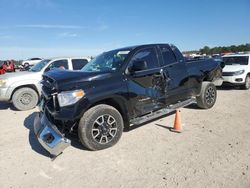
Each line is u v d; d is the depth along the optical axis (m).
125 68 4.67
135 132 5.16
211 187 3.04
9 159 4.20
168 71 5.43
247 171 3.37
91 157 4.09
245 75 10.70
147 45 5.27
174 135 4.89
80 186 3.26
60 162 3.98
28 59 38.66
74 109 3.99
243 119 5.75
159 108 5.30
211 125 5.41
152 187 3.12
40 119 4.68
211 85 6.75
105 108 4.27
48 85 4.39
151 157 3.96
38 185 3.34
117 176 3.45
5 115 7.64
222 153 3.95
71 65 9.30
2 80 8.06
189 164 3.65
